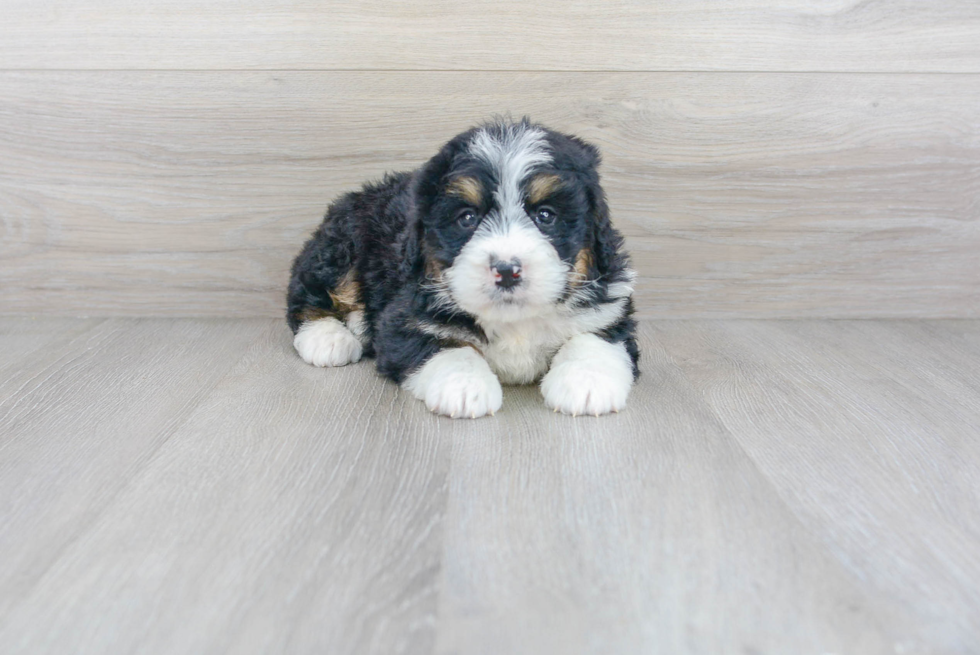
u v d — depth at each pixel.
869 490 0.49
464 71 0.73
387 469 0.51
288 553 0.44
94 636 0.40
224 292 0.78
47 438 0.55
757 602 0.41
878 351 0.70
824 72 0.73
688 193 0.76
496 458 0.52
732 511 0.47
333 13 0.72
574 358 0.60
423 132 0.74
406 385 0.61
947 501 0.48
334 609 0.41
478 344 0.62
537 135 0.59
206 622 0.40
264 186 0.76
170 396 0.61
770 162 0.75
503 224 0.56
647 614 0.40
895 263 0.77
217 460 0.52
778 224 0.76
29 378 0.64
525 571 0.43
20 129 0.74
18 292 0.78
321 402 0.60
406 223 0.62
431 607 0.41
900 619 0.40
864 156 0.75
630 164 0.75
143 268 0.77
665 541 0.45
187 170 0.75
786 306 0.78
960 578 0.43
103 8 0.72
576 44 0.73
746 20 0.72
